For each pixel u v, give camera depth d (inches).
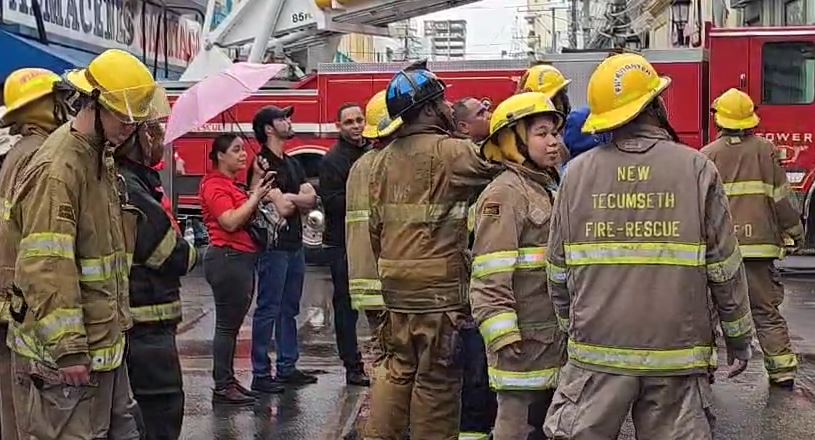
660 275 130.5
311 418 245.4
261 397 265.3
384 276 172.7
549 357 156.7
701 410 132.4
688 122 514.3
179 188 548.7
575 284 135.9
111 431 150.2
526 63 515.2
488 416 197.0
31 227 133.9
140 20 697.0
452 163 168.1
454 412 173.0
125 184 165.3
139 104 138.3
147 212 168.4
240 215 240.2
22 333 139.0
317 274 549.3
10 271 145.9
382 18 568.1
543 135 157.9
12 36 419.2
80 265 139.1
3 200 161.8
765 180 265.3
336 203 264.5
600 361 133.2
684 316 130.1
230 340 254.4
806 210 507.5
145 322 170.4
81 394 139.9
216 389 256.1
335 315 275.1
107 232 142.2
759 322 271.7
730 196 266.7
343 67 530.9
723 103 268.5
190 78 573.0
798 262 543.8
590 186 134.6
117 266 145.5
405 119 173.0
